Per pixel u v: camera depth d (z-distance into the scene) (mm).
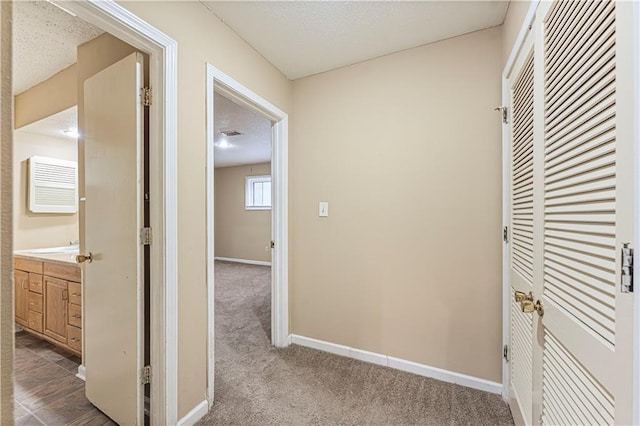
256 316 3143
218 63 1667
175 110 1391
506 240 1629
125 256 1420
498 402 1653
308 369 2020
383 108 2072
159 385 1359
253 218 6641
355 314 2182
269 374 1957
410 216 1987
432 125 1915
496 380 1740
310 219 2359
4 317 295
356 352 2164
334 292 2260
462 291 1834
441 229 1893
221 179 7059
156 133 1363
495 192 1742
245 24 1724
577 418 781
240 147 4969
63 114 2330
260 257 6551
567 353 848
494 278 1745
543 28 1043
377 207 2098
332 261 2268
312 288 2354
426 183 1936
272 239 2400
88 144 1645
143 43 1301
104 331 1547
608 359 645
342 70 2217
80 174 1862
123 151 1428
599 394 681
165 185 1354
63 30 1747
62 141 3066
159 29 1317
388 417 1542
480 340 1781
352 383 1850
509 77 1564
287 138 2371
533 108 1144
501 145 1724
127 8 1180
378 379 1893
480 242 1784
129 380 1407
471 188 1807
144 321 1443
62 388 1844
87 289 1654
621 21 608
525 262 1271
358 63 2156
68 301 2154
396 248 2035
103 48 1759
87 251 1654
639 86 552
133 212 1380
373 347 2111
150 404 1394
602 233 683
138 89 1372
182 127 1438
